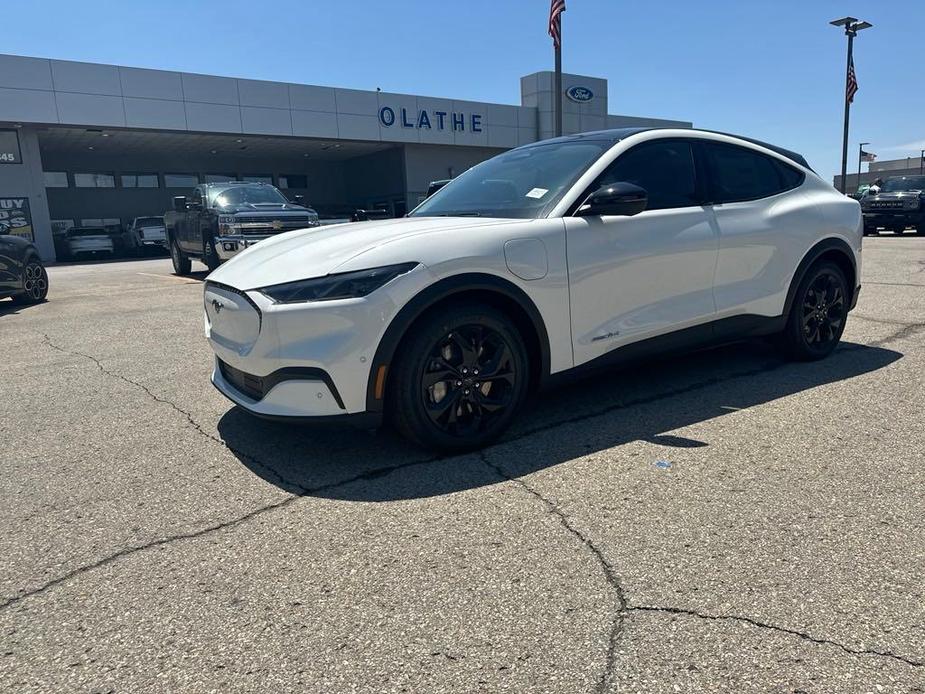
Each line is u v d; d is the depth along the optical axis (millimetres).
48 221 24141
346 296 2902
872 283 8539
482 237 3176
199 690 1750
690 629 1922
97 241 25484
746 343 5426
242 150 32000
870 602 2020
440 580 2203
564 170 3775
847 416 3621
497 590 2137
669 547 2357
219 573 2293
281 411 3016
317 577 2246
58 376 5109
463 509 2689
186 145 29297
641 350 3752
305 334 2910
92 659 1884
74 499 2914
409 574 2244
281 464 3221
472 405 3250
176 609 2100
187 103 25375
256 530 2584
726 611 1996
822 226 4559
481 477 2986
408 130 30984
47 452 3484
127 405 4277
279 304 2949
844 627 1911
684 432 3455
